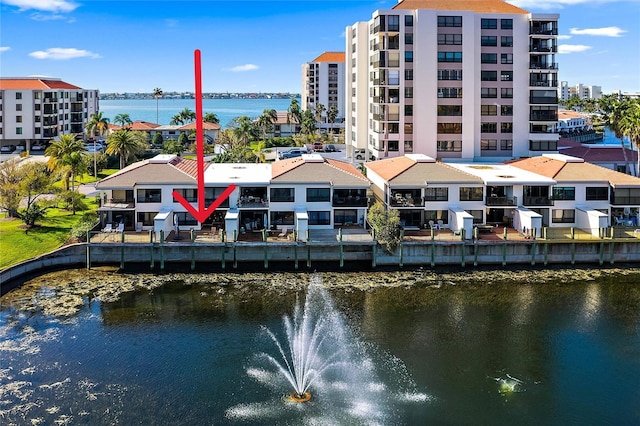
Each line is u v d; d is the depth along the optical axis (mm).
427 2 101875
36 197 78438
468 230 64375
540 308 53688
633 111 95625
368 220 66438
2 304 53438
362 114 110562
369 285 58906
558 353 45188
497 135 100125
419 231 67562
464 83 96875
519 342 46938
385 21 95875
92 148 132625
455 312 52656
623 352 45406
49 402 37562
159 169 68375
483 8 101688
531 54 98875
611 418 36625
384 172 74625
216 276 61031
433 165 72000
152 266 62781
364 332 48531
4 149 130625
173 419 36000
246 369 42188
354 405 37594
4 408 36781
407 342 46719
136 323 49875
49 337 46969
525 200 69438
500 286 59000
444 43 96062
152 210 66688
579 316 52062
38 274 61219
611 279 61156
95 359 43438
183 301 54625
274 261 64188
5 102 131250
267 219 67312
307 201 67375
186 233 65562
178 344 46000
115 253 63375
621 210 70875
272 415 36469
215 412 36781
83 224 67375
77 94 152500
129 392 38969
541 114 99875
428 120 96812
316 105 190250
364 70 109750
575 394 39344
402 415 36594
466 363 43406
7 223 72188
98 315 51406
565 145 110938
